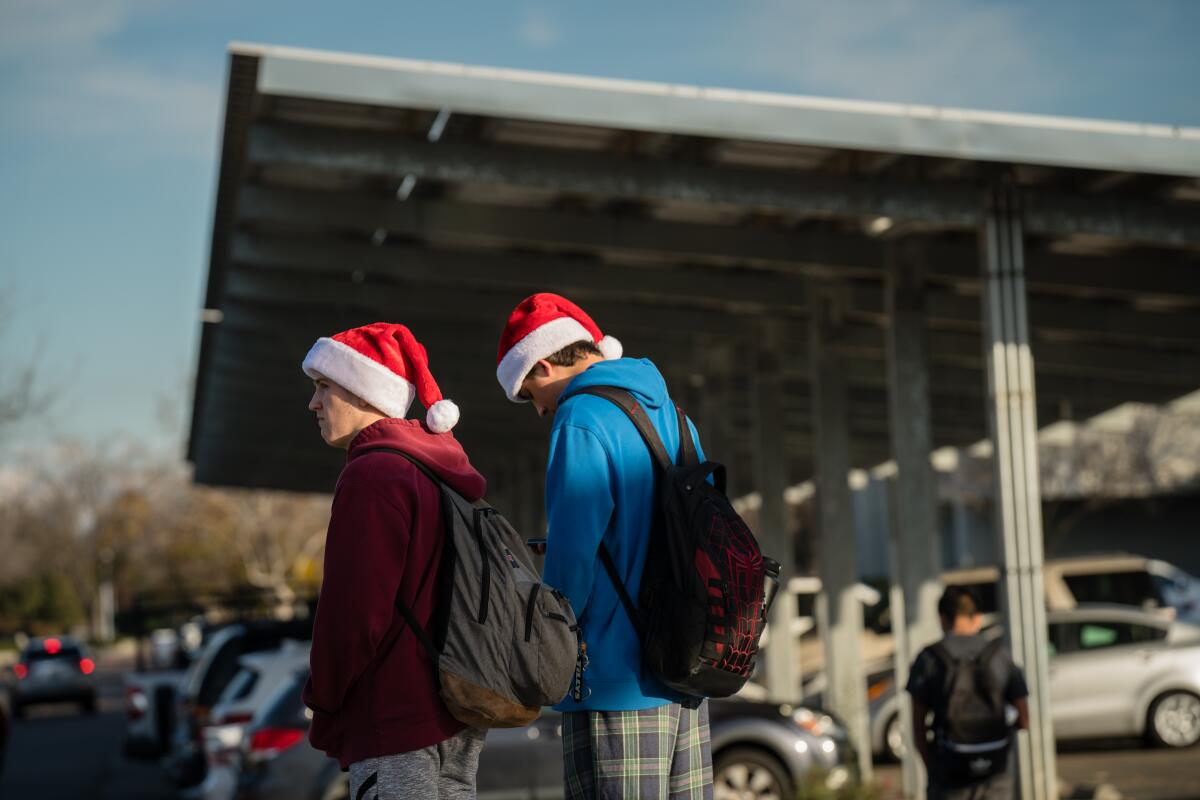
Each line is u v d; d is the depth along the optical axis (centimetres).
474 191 1105
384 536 315
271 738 1016
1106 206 996
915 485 1156
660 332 1638
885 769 1478
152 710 1694
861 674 1385
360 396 350
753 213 1138
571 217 1138
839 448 1380
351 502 318
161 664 3469
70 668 3394
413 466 329
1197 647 1533
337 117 905
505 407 2269
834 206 966
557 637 324
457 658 317
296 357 1856
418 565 319
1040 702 930
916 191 974
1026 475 959
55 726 3058
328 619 312
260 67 800
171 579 7050
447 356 1842
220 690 1382
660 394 370
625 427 353
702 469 354
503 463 3119
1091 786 1164
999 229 978
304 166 909
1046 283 1216
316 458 3120
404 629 319
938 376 1767
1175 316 1444
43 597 8212
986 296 978
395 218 1109
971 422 2134
